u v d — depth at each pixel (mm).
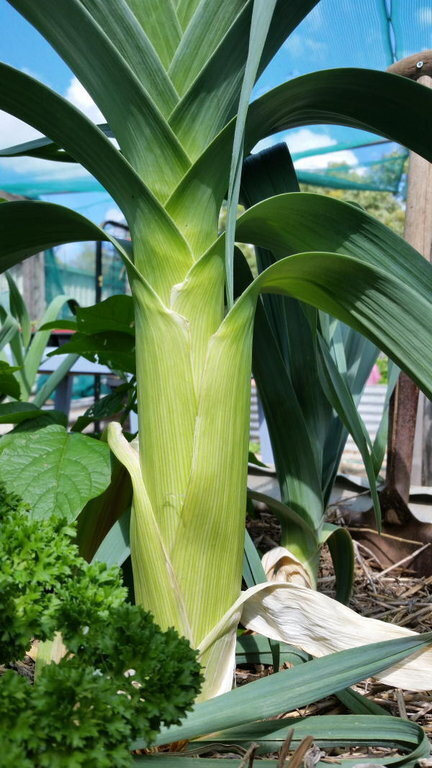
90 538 637
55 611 389
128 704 329
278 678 436
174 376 465
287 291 558
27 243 575
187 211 493
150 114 481
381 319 520
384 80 486
